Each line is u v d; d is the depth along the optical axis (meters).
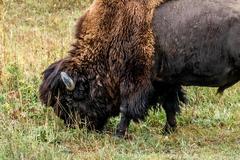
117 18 35.00
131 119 36.03
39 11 63.59
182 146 33.91
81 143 33.91
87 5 65.50
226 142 35.12
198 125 38.84
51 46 48.25
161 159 30.78
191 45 34.12
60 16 62.16
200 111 40.88
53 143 33.91
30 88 41.47
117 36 35.00
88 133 36.09
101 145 33.94
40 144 31.56
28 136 32.97
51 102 36.00
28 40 50.84
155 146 34.09
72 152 32.50
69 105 35.94
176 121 38.59
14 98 40.47
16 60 44.22
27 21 60.34
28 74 42.97
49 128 35.41
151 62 34.78
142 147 34.03
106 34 35.41
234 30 33.47
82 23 36.53
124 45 34.88
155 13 34.69
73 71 35.78
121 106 35.59
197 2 34.38
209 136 36.25
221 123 38.91
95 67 35.78
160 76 35.41
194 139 35.72
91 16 35.97
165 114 39.72
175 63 34.66
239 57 33.53
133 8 34.62
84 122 36.22
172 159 30.88
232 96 42.78
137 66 34.81
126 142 34.66
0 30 50.88
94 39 35.72
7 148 30.39
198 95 42.78
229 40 33.56
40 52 46.56
